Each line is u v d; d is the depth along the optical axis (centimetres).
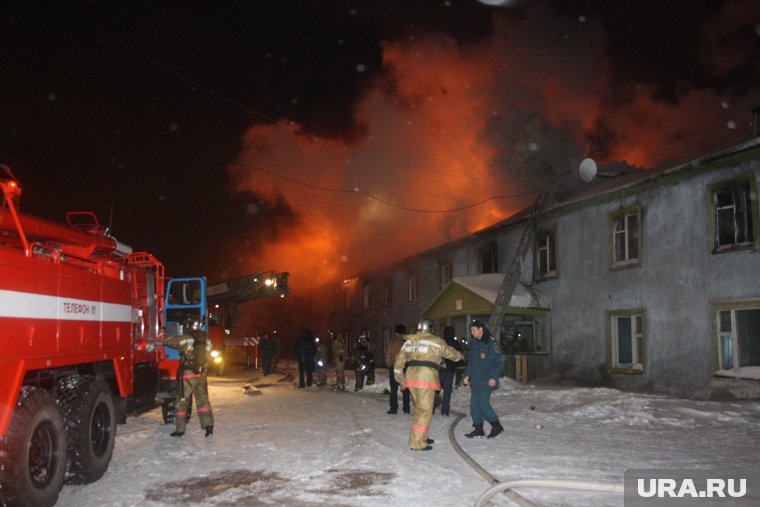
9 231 560
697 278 1503
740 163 1413
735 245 1422
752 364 1372
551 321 2023
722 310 1437
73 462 584
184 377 888
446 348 793
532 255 2152
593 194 1861
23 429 487
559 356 1972
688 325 1519
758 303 1350
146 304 861
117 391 746
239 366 3500
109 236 786
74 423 583
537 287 2105
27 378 562
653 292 1630
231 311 2409
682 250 1552
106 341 683
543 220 2120
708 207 1487
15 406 494
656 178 1617
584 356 1867
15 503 478
